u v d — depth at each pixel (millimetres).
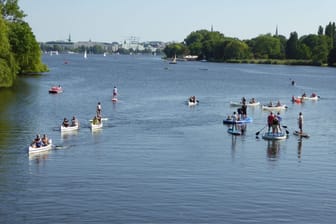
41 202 47531
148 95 148750
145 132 83500
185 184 53344
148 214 44906
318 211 46156
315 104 133750
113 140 76125
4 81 147500
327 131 87312
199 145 73250
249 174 57562
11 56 152500
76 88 165250
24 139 75625
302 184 53969
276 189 52125
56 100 127688
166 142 75062
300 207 47094
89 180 54406
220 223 43156
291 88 188500
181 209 46156
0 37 148250
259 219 44156
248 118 97875
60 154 66312
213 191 51156
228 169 59625
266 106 121312
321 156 67250
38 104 118000
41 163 61438
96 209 45906
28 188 51562
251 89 180125
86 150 68938
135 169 59000
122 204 47219
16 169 58594
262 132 85188
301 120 82125
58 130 84000
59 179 54750
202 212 45500
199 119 99688
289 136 81688
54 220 43406
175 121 96500
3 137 76750
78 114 103562
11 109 107812
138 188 51844
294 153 68812
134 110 112250
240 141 76750
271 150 70562
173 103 128250
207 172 58125
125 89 168000
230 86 192125
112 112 108188
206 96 150375
